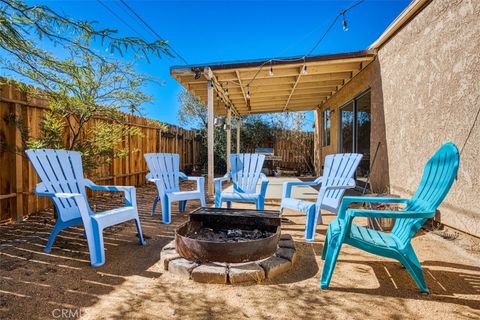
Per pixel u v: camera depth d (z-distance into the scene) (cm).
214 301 182
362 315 167
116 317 163
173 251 247
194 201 543
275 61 539
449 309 173
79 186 303
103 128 401
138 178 694
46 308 172
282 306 176
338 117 772
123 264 240
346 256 260
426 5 359
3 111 353
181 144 988
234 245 217
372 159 536
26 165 386
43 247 276
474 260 248
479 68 275
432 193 210
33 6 160
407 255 197
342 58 518
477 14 277
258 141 1297
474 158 281
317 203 313
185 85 656
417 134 379
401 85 423
